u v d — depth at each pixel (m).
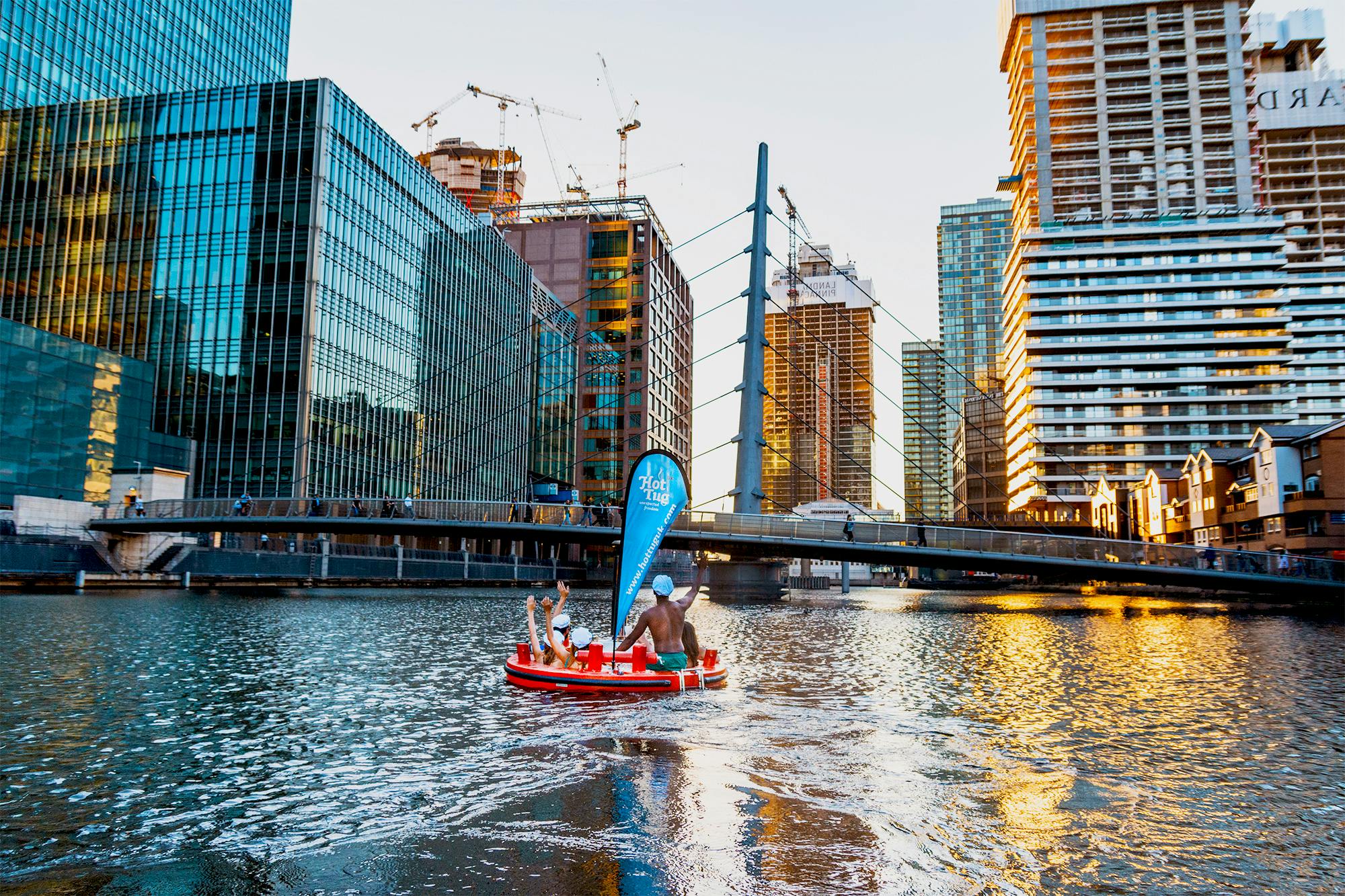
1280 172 188.62
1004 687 16.84
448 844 7.24
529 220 172.88
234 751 10.47
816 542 54.50
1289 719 13.18
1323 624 38.47
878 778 9.38
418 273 99.94
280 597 51.94
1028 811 8.22
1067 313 154.75
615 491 154.88
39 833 7.46
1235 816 8.11
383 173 92.62
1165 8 174.38
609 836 7.42
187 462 78.12
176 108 84.94
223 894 6.18
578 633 16.67
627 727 12.04
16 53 90.88
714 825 7.76
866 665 20.62
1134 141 171.00
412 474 96.75
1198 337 150.50
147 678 16.25
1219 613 48.81
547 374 142.75
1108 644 27.48
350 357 85.75
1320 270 178.25
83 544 56.50
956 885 6.40
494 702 14.00
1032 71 176.12
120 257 83.88
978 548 53.69
